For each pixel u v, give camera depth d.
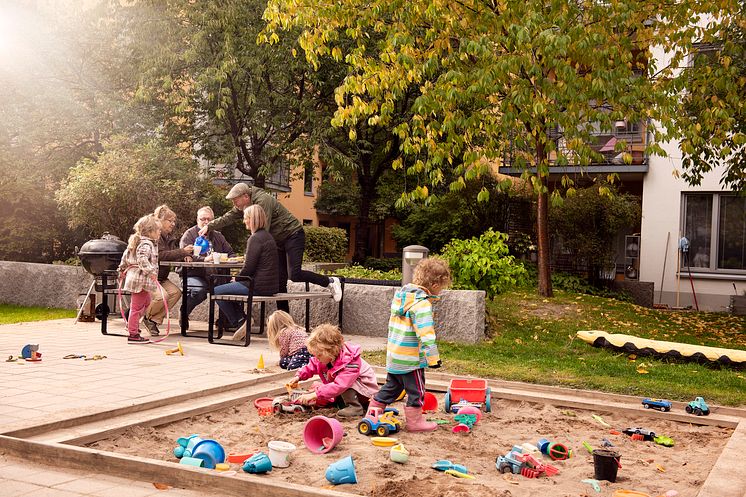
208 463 3.77
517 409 6.05
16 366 6.67
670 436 5.20
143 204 14.12
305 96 19.25
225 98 16.83
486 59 9.70
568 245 18.09
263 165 19.70
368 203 23.84
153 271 8.66
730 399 6.38
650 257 18.94
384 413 5.23
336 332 5.49
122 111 18.78
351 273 12.97
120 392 5.52
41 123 19.06
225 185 23.50
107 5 19.58
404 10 10.45
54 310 12.88
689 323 12.67
